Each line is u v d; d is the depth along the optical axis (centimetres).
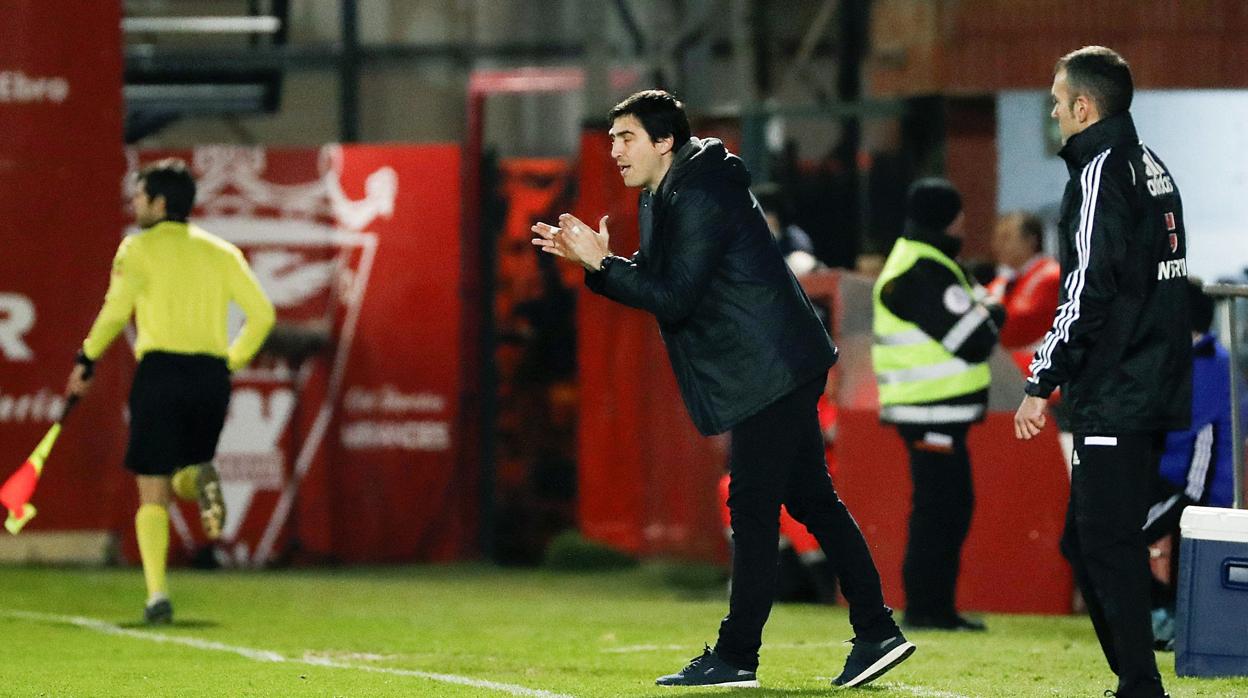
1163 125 4200
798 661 2555
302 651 2808
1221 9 4194
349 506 4847
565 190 5022
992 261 4228
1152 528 2900
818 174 5012
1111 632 1977
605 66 6072
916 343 3011
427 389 4888
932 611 3064
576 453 4959
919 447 3034
